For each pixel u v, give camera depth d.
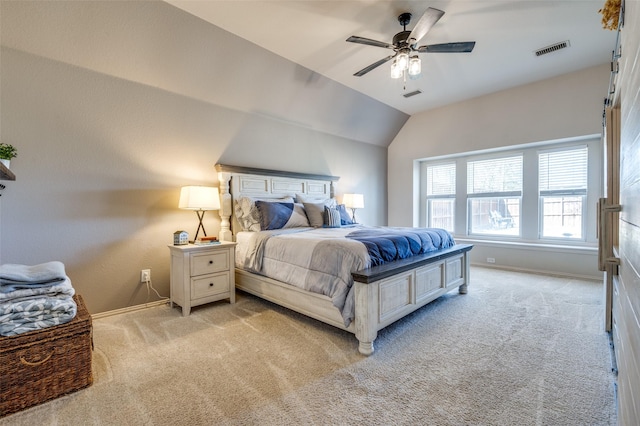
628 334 0.89
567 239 4.32
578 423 1.39
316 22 2.79
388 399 1.57
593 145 4.06
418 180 5.86
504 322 2.56
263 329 2.46
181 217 3.33
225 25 2.83
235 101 3.67
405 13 2.64
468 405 1.52
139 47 2.73
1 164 1.69
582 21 2.79
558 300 3.12
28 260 2.44
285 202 3.78
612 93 2.22
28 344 1.53
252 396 1.60
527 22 2.80
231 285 3.12
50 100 2.51
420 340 2.24
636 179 0.75
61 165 2.58
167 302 3.17
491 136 4.66
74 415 1.47
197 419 1.44
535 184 4.55
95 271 2.77
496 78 4.09
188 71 3.11
